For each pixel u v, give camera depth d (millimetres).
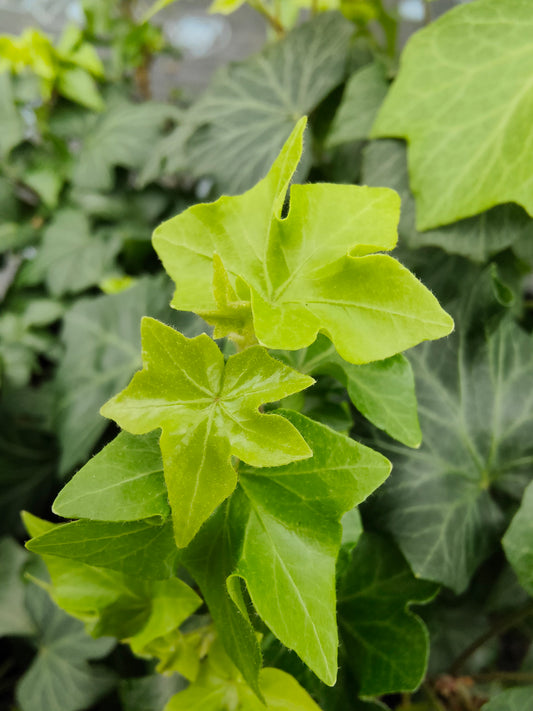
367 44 277
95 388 301
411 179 209
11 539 305
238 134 285
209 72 512
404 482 196
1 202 412
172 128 400
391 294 109
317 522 114
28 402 385
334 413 175
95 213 388
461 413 210
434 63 207
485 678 251
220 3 321
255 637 103
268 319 108
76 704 268
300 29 287
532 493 173
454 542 198
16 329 391
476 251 210
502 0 199
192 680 154
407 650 184
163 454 103
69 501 106
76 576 156
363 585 199
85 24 406
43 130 402
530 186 187
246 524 116
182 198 397
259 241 121
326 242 120
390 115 214
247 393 107
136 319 298
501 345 222
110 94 413
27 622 281
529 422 217
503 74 196
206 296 120
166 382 105
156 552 121
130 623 159
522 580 174
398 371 152
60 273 387
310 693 188
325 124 286
